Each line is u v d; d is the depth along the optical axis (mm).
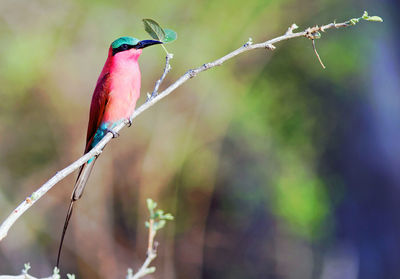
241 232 18094
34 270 15328
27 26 16219
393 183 16141
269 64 17344
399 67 16266
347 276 16422
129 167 16328
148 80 16516
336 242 17016
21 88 15930
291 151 17531
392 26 16266
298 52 17109
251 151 17547
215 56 16859
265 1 16844
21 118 16078
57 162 15992
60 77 16078
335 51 16719
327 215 17016
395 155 16125
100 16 16516
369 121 16578
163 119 16547
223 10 16891
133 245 16281
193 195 17391
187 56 16703
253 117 17141
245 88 17219
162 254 16781
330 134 17234
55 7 16438
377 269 16078
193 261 17438
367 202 16453
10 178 15859
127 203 16344
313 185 17078
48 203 15891
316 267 17188
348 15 16719
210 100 16875
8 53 15852
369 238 16328
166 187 16672
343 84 16953
